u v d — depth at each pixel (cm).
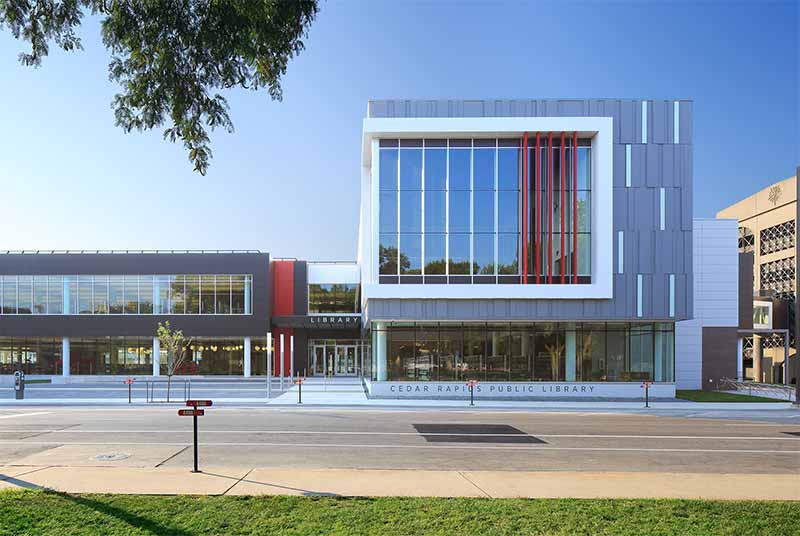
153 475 1002
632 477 1019
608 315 2880
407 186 2906
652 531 701
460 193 2905
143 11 745
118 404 2517
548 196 2895
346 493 874
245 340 4712
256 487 909
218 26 752
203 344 4725
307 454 1288
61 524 708
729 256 3675
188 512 759
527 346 2981
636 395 2955
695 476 1034
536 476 1018
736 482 987
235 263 4706
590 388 2953
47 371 4703
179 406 2475
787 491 922
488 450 1367
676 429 1828
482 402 2684
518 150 2919
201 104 813
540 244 2881
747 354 6769
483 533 688
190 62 792
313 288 4931
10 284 4722
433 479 984
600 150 2875
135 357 4697
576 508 793
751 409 2500
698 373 3628
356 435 1596
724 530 708
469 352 2972
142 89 796
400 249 2883
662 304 2888
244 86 824
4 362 4712
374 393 2920
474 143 2922
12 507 777
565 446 1448
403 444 1443
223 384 3981
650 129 2941
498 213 2895
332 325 4691
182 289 4697
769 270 7244
